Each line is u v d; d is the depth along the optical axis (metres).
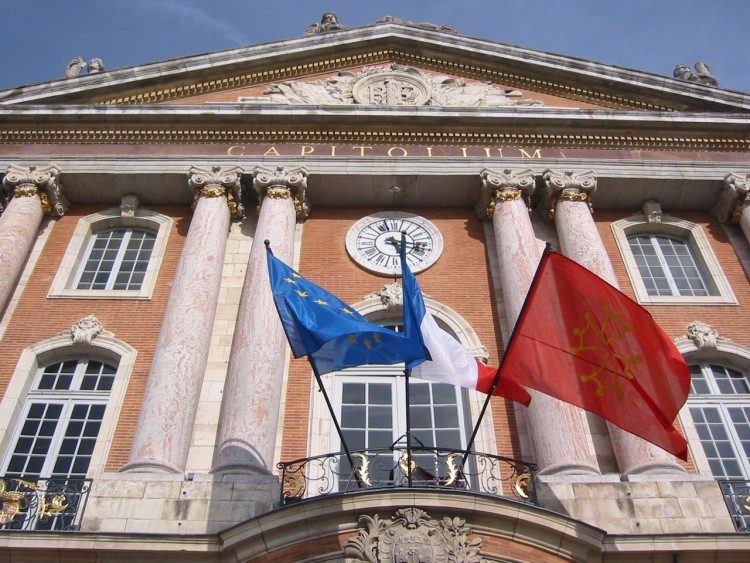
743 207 14.45
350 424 11.29
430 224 14.47
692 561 8.62
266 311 11.65
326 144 15.14
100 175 14.37
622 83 16.31
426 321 9.62
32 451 11.02
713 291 13.80
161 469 9.76
